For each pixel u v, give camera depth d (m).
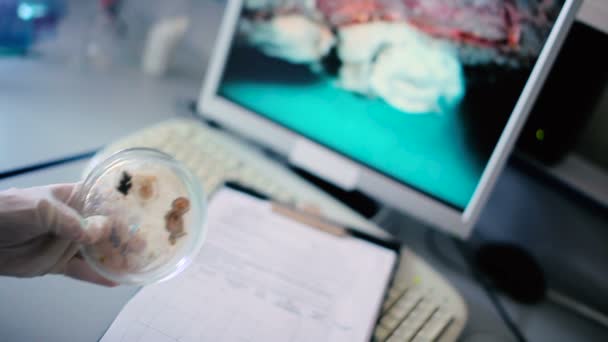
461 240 0.84
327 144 0.78
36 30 0.95
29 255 0.56
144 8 1.09
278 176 0.79
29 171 0.71
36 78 0.89
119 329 0.58
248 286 0.63
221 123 0.85
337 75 0.76
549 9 0.66
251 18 0.80
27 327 0.57
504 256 0.79
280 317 0.61
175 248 0.58
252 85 0.81
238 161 0.79
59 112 0.83
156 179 0.59
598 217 0.82
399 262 0.71
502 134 0.70
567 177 0.81
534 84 0.68
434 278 0.70
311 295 0.64
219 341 0.58
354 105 0.76
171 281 0.62
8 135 0.76
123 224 0.57
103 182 0.58
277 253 0.67
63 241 0.56
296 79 0.78
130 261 0.57
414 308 0.67
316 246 0.69
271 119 0.80
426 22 0.72
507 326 0.72
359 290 0.65
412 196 0.74
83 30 1.02
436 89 0.72
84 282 0.62
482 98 0.70
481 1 0.69
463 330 0.70
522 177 0.88
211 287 0.62
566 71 0.77
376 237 0.72
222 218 0.69
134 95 0.93
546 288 0.78
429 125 0.73
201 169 0.77
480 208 0.72
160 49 0.99
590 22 0.71
